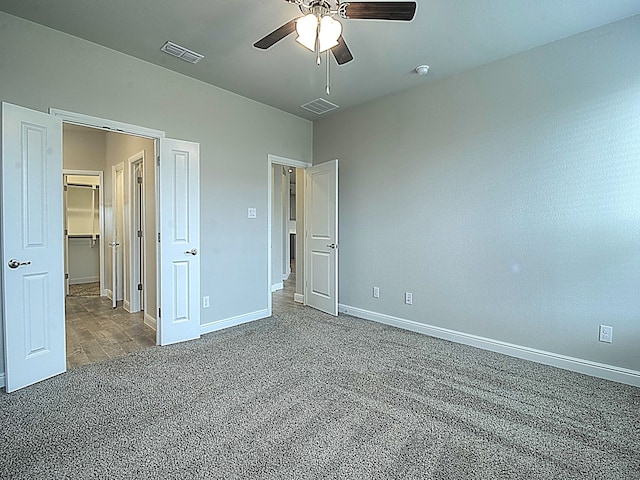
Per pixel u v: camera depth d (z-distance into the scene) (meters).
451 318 3.43
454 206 3.38
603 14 2.38
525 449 1.74
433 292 3.56
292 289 6.39
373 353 3.08
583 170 2.64
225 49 2.90
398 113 3.82
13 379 2.33
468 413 2.08
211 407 2.14
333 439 1.81
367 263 4.19
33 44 2.52
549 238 2.81
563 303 2.75
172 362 2.86
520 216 2.96
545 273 2.84
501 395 2.31
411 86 3.63
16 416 2.02
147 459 1.65
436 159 3.50
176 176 3.36
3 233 2.28
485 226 3.17
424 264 3.63
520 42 2.75
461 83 3.29
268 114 4.27
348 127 4.38
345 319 4.21
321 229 4.64
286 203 7.83
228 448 1.73
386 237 3.98
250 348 3.20
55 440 1.79
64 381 2.50
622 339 2.50
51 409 2.10
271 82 3.56
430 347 3.23
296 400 2.23
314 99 4.02
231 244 3.91
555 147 2.76
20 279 2.37
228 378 2.55
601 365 2.58
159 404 2.17
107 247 5.69
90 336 3.57
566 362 2.73
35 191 2.45
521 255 2.96
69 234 6.69
